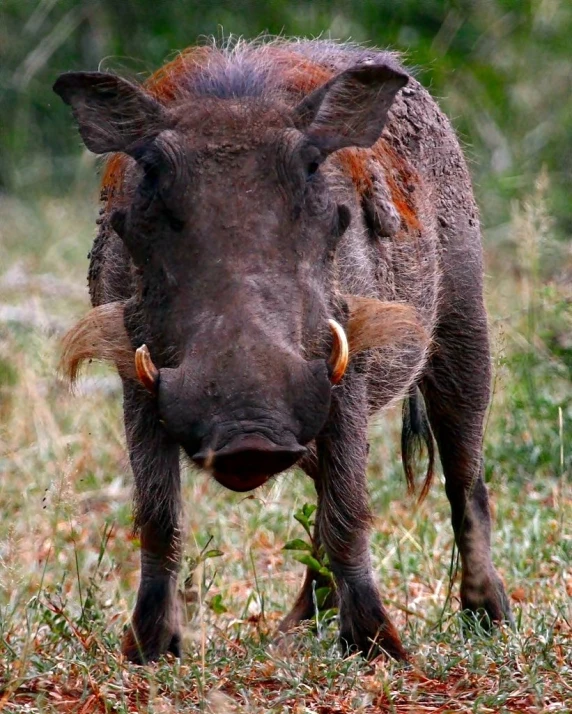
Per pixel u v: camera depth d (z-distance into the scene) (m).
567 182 31.00
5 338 20.97
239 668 10.15
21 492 16.06
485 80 33.97
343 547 10.98
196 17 35.41
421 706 9.57
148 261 9.82
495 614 12.90
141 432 10.88
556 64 34.81
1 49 36.38
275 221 9.63
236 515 15.65
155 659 10.84
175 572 11.12
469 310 13.77
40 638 11.14
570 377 18.33
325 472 10.97
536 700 9.38
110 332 10.45
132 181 10.80
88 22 36.44
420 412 13.82
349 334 10.35
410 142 12.86
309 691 9.64
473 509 13.51
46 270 28.33
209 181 9.70
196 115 10.08
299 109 10.31
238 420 8.80
